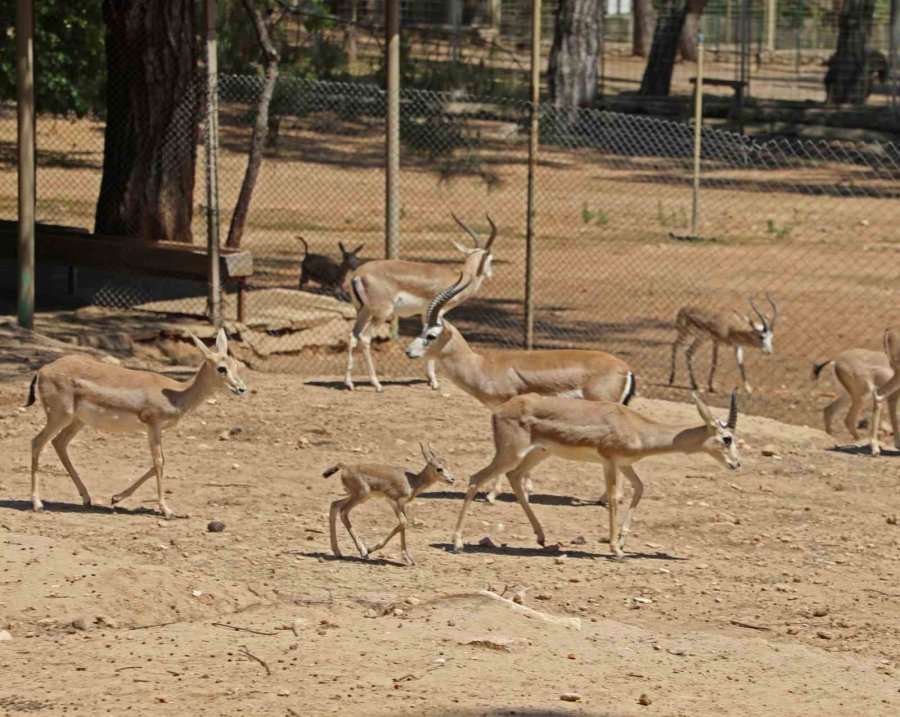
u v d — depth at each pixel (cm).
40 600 797
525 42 5038
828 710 680
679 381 1681
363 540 995
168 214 1933
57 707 641
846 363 1370
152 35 1892
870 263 2523
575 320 2014
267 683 681
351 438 1305
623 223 2956
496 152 3709
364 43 3966
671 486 1206
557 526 1069
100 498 1070
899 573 975
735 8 5522
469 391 1178
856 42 4225
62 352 1495
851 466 1295
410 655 735
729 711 668
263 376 1573
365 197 3112
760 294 2234
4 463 1158
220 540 965
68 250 1777
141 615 795
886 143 3878
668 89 4478
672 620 854
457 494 1155
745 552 1022
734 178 3597
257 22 1980
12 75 2838
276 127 3300
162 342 1645
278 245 2536
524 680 700
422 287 1519
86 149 3459
